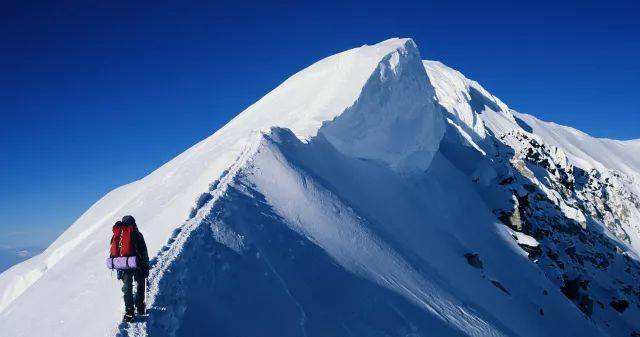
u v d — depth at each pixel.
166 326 8.05
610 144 112.94
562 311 30.17
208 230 11.20
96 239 17.33
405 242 21.88
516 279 30.45
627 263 51.69
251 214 12.97
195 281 9.40
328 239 14.58
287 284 11.00
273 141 18.25
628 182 91.31
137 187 28.11
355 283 12.75
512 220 37.47
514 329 24.02
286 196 15.42
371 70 25.14
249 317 9.38
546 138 87.19
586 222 53.06
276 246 12.22
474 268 26.55
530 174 50.62
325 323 10.56
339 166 22.41
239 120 32.16
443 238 26.84
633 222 67.94
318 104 24.77
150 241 12.02
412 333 12.27
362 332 11.08
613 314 40.59
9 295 22.25
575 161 72.94
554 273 36.44
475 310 17.73
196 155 27.06
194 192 14.31
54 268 15.60
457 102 51.53
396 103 27.33
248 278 10.41
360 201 21.50
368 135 25.72
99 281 10.80
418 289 15.58
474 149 42.47
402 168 29.38
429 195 30.22
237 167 15.65
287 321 9.84
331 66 29.72
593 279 43.41
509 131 61.81
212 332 8.47
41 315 10.22
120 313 8.17
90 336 7.95
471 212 33.94
